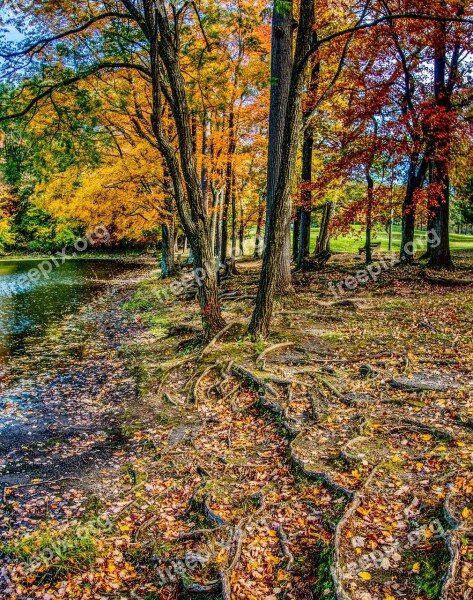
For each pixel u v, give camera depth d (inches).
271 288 397.4
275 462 230.2
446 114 593.3
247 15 493.7
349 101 748.0
